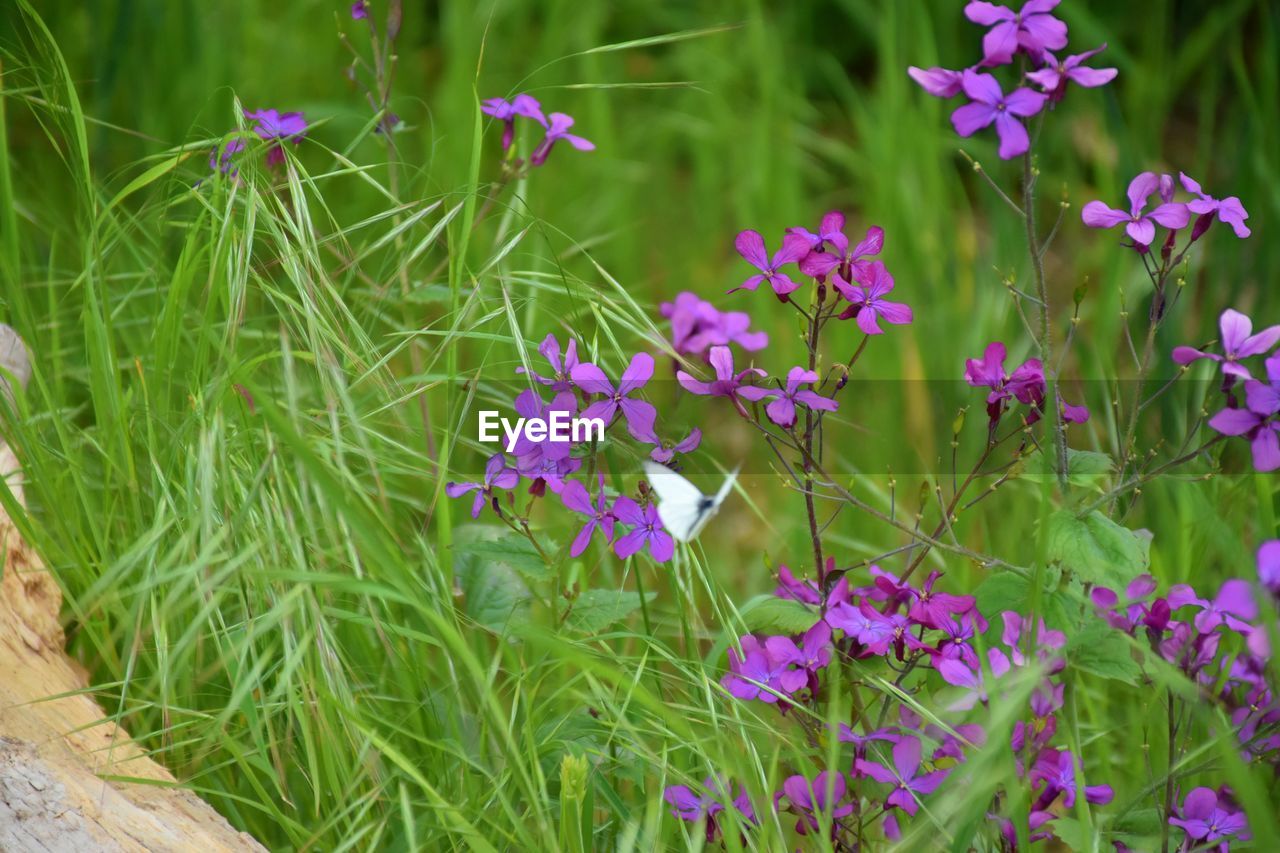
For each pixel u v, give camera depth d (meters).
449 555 1.22
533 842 1.16
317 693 1.17
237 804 1.21
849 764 1.21
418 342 1.27
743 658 1.19
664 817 1.19
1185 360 1.15
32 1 1.66
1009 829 1.17
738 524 1.48
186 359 1.28
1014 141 1.15
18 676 1.18
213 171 1.24
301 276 1.21
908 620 1.17
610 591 1.23
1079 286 1.18
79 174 1.27
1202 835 1.17
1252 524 1.32
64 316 1.34
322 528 1.23
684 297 1.22
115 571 1.17
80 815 1.14
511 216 1.31
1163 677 1.14
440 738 1.21
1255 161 1.48
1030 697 1.18
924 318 1.50
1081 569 1.16
